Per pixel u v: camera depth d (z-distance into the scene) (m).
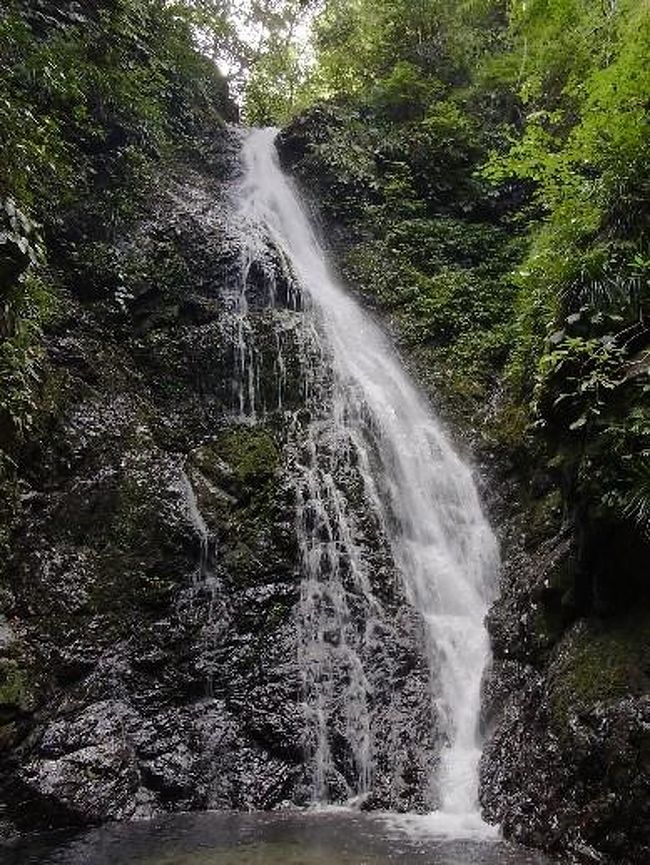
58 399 8.16
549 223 8.87
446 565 8.62
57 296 9.23
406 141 14.60
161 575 7.58
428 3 16.31
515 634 6.80
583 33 8.44
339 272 13.18
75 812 5.84
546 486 8.36
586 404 5.89
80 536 7.46
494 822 5.55
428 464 9.66
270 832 5.47
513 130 14.01
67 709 6.45
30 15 10.16
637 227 6.50
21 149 6.12
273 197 13.91
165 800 6.30
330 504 8.35
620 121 6.80
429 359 11.52
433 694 7.09
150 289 10.25
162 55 13.98
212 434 9.44
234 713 6.91
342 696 6.97
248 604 7.50
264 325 10.20
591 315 6.24
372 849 4.98
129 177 11.34
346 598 7.70
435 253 13.27
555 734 5.28
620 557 5.46
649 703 4.73
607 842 4.54
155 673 7.03
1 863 4.92
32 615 6.71
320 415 9.60
